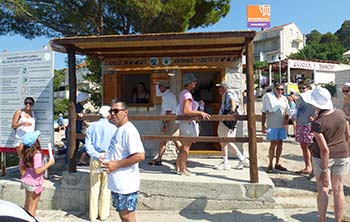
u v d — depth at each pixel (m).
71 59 6.48
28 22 11.11
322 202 4.39
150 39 5.79
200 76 9.38
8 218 3.29
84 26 10.86
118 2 10.07
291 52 59.41
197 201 5.73
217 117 5.89
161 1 10.30
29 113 6.72
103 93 8.53
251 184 5.59
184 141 5.98
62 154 10.28
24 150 4.96
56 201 6.30
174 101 7.49
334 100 21.61
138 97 8.67
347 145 4.32
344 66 29.44
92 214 5.62
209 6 11.80
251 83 5.71
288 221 5.04
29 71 6.87
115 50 7.38
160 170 6.77
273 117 7.05
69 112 6.43
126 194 3.70
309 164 6.84
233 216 5.36
